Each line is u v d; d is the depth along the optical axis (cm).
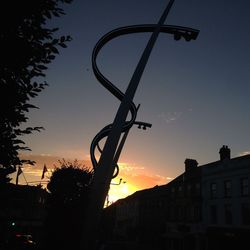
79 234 1141
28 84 382
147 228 5181
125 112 989
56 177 1233
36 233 3581
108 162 945
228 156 3559
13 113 367
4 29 354
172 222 4222
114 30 1232
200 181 3694
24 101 380
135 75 1041
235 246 2889
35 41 386
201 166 3900
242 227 2898
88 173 1245
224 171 3256
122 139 1426
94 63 1234
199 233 3528
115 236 6100
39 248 1193
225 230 3042
